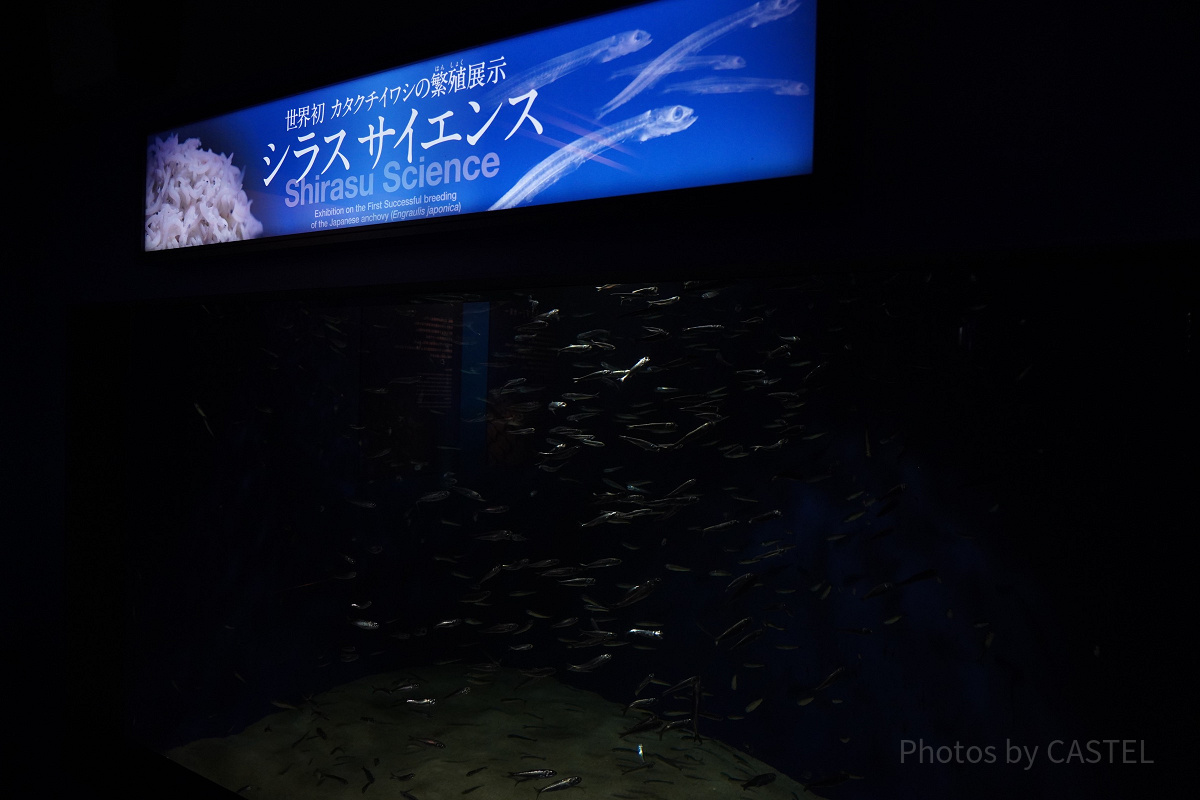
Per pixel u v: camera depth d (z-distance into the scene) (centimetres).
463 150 246
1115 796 299
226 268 323
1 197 429
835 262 187
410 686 499
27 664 420
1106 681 304
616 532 563
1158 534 288
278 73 303
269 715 488
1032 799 326
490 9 243
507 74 235
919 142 171
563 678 583
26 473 422
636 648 534
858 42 179
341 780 414
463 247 253
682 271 213
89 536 400
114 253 370
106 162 373
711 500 492
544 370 666
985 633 347
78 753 386
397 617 574
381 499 557
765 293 459
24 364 422
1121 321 300
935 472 371
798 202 185
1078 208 153
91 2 312
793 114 182
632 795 411
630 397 573
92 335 399
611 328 594
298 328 496
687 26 199
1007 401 342
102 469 404
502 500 645
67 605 396
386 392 554
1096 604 307
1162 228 145
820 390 427
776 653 441
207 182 322
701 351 509
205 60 325
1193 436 277
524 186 232
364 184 272
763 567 453
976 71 164
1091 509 310
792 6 183
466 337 609
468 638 623
